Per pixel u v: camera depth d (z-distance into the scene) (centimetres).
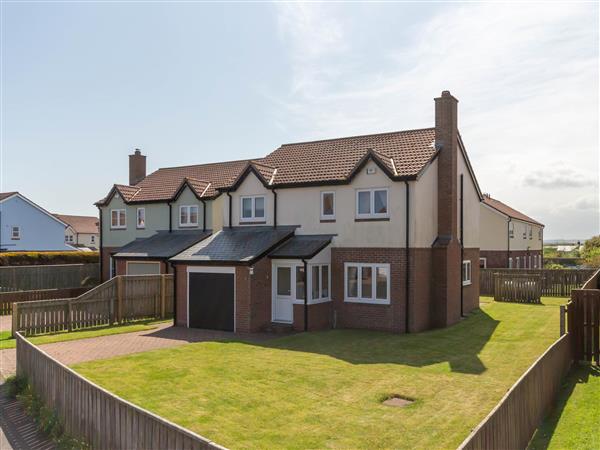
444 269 2138
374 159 2075
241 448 863
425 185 2106
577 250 8750
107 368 1407
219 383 1252
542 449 863
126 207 3416
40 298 2953
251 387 1217
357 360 1499
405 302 2002
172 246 2902
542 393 1017
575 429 953
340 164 2298
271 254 2083
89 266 3697
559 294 3181
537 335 1883
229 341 1814
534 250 5456
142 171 3975
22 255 3916
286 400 1120
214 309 2123
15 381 1349
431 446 872
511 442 773
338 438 909
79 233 8712
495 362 1473
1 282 3228
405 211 2016
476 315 2423
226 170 3372
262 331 2070
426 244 2109
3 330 2241
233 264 2041
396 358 1527
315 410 1055
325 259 2136
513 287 2941
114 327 2216
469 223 2569
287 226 2314
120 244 3438
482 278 3394
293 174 2355
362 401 1112
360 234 2117
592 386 1230
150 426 712
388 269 2045
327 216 2209
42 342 1856
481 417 1009
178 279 2245
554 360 1155
